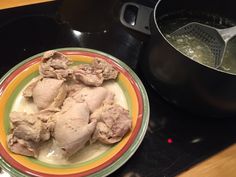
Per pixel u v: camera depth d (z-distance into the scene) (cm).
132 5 37
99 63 33
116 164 27
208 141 31
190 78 28
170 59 29
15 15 41
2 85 32
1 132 29
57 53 33
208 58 34
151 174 29
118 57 37
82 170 27
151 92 34
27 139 28
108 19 41
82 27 40
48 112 30
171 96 32
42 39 39
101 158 28
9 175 27
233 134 32
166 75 30
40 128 28
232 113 31
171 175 29
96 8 41
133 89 33
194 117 33
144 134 29
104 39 39
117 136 29
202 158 30
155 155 30
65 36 39
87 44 38
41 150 29
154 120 32
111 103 31
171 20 38
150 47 32
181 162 29
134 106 32
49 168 27
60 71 32
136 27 34
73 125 27
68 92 32
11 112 30
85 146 29
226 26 39
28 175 27
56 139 28
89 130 28
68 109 29
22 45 38
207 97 29
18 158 28
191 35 36
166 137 31
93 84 32
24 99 32
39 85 31
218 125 33
